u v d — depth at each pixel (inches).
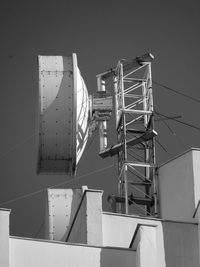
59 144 2096.5
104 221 1898.4
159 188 2085.4
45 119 2091.5
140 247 1765.5
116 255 1775.3
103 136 2242.9
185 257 1862.7
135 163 2159.2
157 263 1855.3
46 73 2107.5
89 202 1888.5
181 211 2000.5
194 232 1876.2
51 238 2126.0
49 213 2140.7
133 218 1902.1
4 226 1728.6
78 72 2130.9
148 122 2228.1
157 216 2074.3
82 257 1764.3
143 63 2269.9
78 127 2123.5
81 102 2128.4
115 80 2272.4
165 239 1868.8
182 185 2007.9
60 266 1753.2
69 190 2161.7
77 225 1940.2
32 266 1739.7
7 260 1721.2
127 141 2217.0
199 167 1980.8
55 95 2096.5
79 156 2140.7
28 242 1745.8
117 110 2246.6
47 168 2118.6
